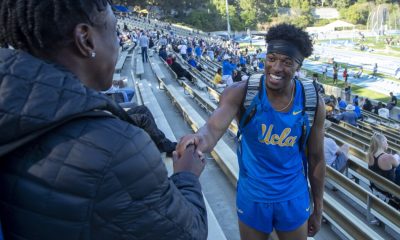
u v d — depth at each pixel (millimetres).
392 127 22016
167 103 13938
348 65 68500
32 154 1131
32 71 1121
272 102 2424
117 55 1444
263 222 2600
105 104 1189
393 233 5352
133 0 103125
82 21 1268
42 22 1209
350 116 18109
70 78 1169
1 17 1238
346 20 142000
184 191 1493
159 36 54969
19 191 1130
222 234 4332
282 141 2482
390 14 127500
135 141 1187
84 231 1127
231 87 2520
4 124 1057
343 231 4746
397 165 6832
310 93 2482
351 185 5824
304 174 2764
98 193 1119
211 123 2338
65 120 1118
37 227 1129
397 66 64812
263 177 2551
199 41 62906
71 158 1116
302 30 2336
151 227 1191
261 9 131750
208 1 129000
